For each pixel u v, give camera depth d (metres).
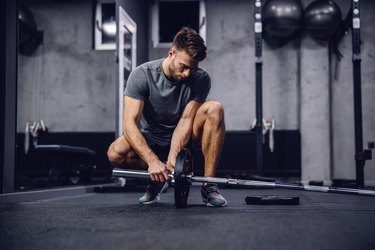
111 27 5.13
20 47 5.10
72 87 5.08
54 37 5.11
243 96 4.93
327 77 4.72
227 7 4.99
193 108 1.95
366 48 4.84
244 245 1.03
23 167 4.77
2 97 2.37
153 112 1.96
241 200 2.43
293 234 1.19
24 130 5.06
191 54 1.72
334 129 4.84
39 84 5.09
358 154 3.72
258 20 3.90
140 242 1.07
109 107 5.04
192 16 5.09
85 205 2.15
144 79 1.89
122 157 1.98
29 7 5.12
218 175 4.62
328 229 1.28
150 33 5.09
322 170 4.68
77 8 5.11
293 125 4.85
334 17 4.40
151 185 2.14
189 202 2.23
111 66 5.06
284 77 4.87
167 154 2.11
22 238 1.15
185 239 1.11
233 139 4.66
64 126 5.05
